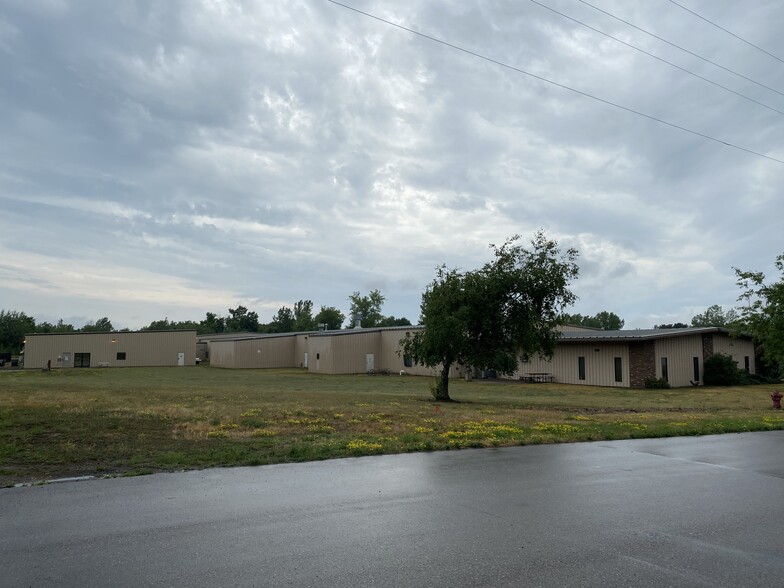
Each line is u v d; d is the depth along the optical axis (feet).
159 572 15.33
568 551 17.62
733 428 51.39
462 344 78.23
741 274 92.17
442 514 21.49
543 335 82.43
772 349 89.51
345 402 69.87
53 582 14.57
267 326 405.39
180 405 59.72
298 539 18.24
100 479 26.30
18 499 22.62
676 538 19.15
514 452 36.42
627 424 51.90
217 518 20.39
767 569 16.42
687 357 132.57
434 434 42.75
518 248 81.87
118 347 211.41
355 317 238.07
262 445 35.83
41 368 194.49
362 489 25.31
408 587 14.61
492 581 15.12
